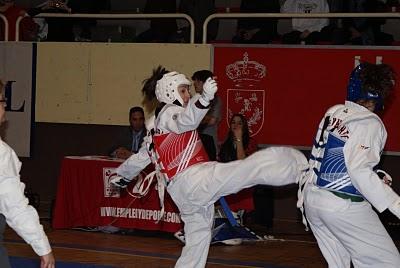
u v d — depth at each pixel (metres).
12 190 4.23
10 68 12.57
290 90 11.27
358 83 5.61
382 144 5.50
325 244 5.78
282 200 11.52
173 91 6.56
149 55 11.89
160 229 9.95
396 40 12.70
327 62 11.11
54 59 12.38
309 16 10.98
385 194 5.27
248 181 6.12
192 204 6.39
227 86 11.55
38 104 12.50
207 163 6.43
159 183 6.71
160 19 12.32
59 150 12.56
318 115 11.18
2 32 13.17
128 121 12.05
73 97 12.34
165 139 6.47
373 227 5.48
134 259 8.62
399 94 10.74
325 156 5.57
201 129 9.99
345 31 11.34
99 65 12.17
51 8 12.48
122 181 7.15
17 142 12.61
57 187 11.62
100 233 10.27
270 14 11.18
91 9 12.85
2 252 4.35
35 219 4.30
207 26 11.81
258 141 11.44
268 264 8.55
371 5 11.56
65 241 9.61
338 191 5.49
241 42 11.77
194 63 11.66
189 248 6.46
